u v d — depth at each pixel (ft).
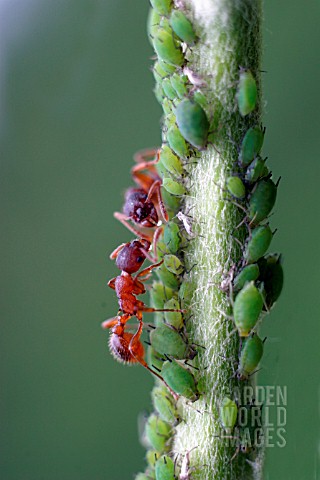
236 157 0.19
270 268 0.19
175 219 0.19
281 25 0.23
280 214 0.23
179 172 0.19
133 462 0.25
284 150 0.23
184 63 0.19
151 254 0.23
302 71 0.23
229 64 0.19
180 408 0.19
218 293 0.19
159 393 0.19
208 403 0.19
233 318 0.18
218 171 0.19
